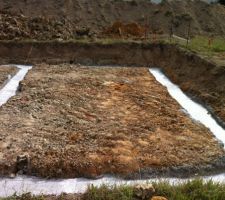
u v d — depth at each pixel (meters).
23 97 12.86
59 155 9.08
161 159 9.17
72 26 22.33
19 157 8.85
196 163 9.15
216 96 13.30
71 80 15.22
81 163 8.77
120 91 14.13
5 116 11.27
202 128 11.18
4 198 7.25
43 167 8.66
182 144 10.06
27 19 21.31
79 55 19.08
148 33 22.48
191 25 24.33
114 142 9.88
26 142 9.70
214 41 19.92
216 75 14.24
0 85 14.58
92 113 11.83
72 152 9.22
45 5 25.45
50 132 10.33
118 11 25.59
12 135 10.05
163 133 10.67
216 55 16.66
